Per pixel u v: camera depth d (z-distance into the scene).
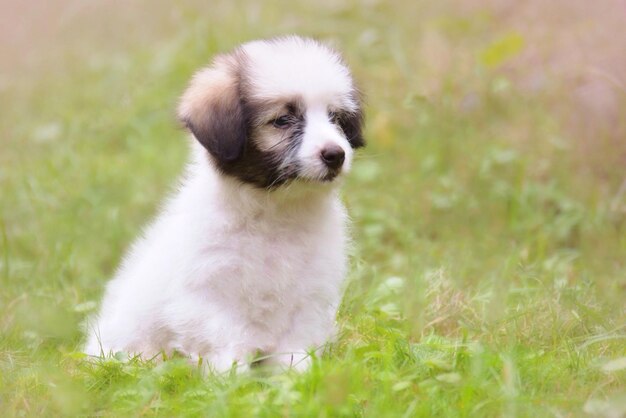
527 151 14.74
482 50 16.41
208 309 8.47
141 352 8.77
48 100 19.00
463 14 18.88
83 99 18.94
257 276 8.49
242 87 8.63
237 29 19.23
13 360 8.97
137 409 7.53
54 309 10.59
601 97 15.16
